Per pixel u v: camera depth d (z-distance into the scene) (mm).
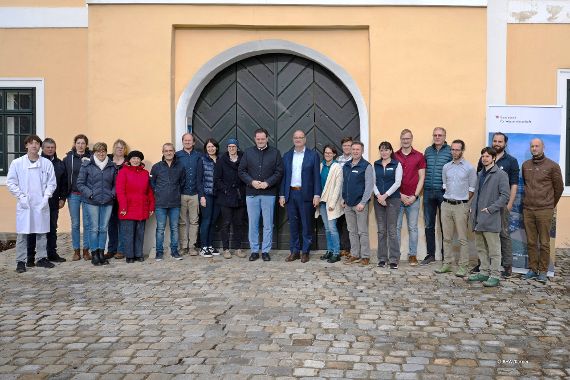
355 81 8375
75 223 7969
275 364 4301
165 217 7980
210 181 8180
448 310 5637
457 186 7023
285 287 6438
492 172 6582
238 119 8773
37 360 4371
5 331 5016
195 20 8266
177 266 7527
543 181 6855
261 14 8258
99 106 8336
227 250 8117
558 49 8969
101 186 7656
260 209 7957
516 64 8969
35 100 9820
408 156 7629
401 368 4246
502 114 7379
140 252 7941
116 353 4508
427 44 8102
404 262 7828
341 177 7816
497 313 5559
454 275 7055
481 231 6605
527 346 4691
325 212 7977
